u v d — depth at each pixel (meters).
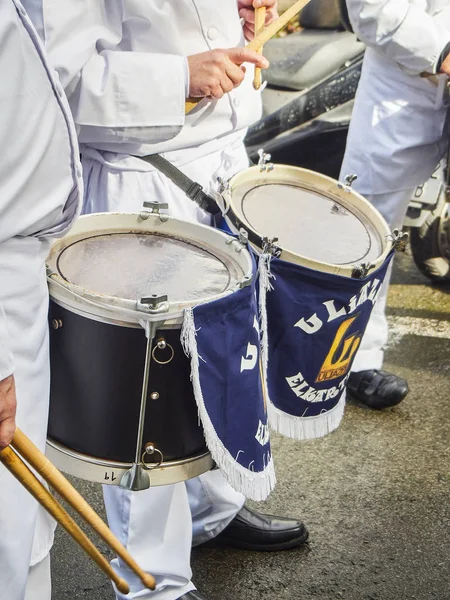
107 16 1.96
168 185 2.11
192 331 1.61
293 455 2.98
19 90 1.44
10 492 1.61
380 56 3.10
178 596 2.16
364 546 2.57
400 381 3.23
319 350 2.01
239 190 2.22
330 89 4.02
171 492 2.06
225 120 2.17
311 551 2.54
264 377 1.90
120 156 2.09
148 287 1.74
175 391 1.69
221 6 2.10
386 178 3.16
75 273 1.77
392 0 2.89
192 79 1.98
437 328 3.83
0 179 1.45
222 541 2.53
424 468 2.94
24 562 1.67
